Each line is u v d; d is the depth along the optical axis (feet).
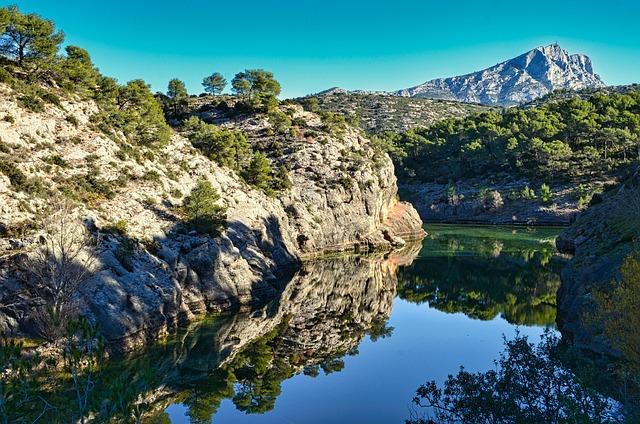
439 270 303.48
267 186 329.31
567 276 180.86
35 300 125.29
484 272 294.66
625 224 178.70
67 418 58.95
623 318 78.18
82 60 281.95
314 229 354.13
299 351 154.10
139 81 326.44
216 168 286.05
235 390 122.42
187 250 192.24
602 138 574.97
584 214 304.09
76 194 173.68
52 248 134.31
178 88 493.36
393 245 403.54
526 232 472.44
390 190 477.36
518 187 583.17
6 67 214.28
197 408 111.14
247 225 251.60
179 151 273.13
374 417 106.73
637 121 580.30
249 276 211.00
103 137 212.64
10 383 52.01
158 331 154.71
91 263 140.97
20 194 149.79
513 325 183.21
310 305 217.56
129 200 194.08
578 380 64.64
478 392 69.87
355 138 473.26
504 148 636.48
